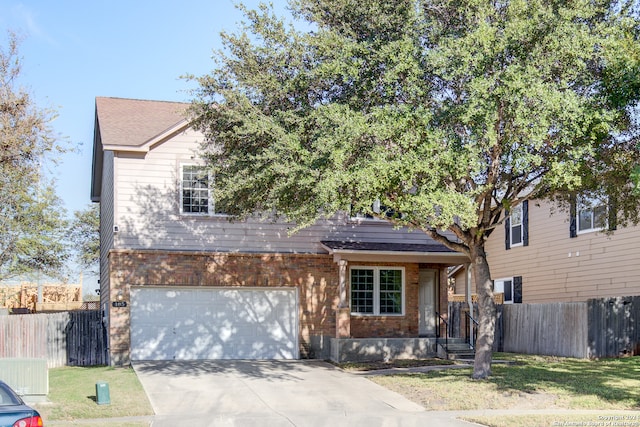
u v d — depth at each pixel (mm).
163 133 21891
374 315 24125
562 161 14891
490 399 14922
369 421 13320
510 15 14539
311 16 16672
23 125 20719
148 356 21703
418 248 23812
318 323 23297
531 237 30172
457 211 13938
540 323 23875
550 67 14766
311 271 23375
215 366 20547
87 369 20688
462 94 15320
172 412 14258
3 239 26750
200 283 22109
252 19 16266
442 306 25406
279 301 23172
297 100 16219
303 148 15297
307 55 15992
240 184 15852
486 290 17469
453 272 38312
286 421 13352
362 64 15430
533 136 13648
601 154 15508
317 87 16125
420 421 13273
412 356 22875
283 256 23047
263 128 15156
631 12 15781
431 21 15500
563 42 14102
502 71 14273
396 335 24281
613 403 14477
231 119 16172
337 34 15789
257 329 22844
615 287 24766
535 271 29781
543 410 13984
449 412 14094
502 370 18625
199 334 22250
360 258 22656
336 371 19844
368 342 22344
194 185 22391
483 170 15938
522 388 15922
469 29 15281
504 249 32500
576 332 22094
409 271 24672
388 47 14828
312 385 17297
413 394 15883
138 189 21828
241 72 16312
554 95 13609
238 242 22688
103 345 22609
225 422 13258
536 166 15969
